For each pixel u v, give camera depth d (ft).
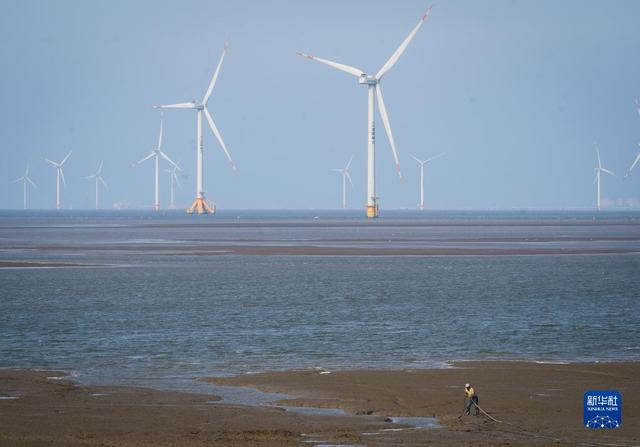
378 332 496.64
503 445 268.21
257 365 398.01
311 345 452.35
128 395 332.39
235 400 326.24
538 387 349.00
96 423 288.71
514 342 462.19
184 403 319.68
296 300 654.12
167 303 634.02
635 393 339.36
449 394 336.08
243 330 503.20
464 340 468.75
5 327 513.04
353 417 302.25
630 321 540.52
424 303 635.66
